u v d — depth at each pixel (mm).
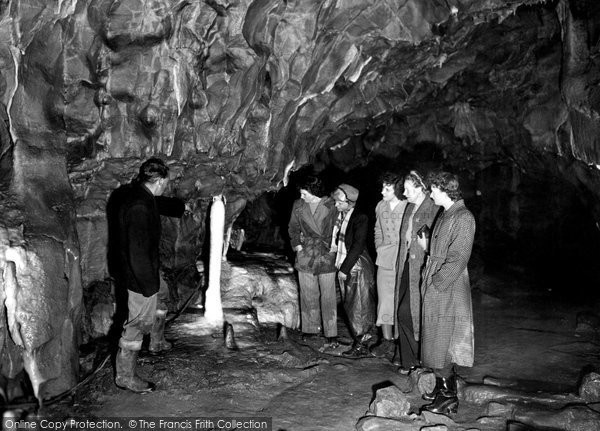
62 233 3342
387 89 5824
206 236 5336
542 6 5531
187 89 3994
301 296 4691
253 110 4547
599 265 8312
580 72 5055
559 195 8617
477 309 6297
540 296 7020
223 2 3826
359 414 3250
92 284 4328
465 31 5250
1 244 2955
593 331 5305
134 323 3254
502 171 9070
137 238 3143
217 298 4516
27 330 2984
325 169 8539
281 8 4070
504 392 3533
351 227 4395
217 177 4848
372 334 4801
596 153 4863
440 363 3277
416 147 8383
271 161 4953
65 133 3562
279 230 8289
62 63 3389
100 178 4086
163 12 3582
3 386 2934
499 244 9352
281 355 3984
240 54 4152
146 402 3238
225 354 3943
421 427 3066
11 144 3262
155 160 3354
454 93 7133
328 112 5336
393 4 4328
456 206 3291
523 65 6395
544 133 6309
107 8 3404
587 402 3455
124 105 3787
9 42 3010
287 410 3256
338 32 4371
